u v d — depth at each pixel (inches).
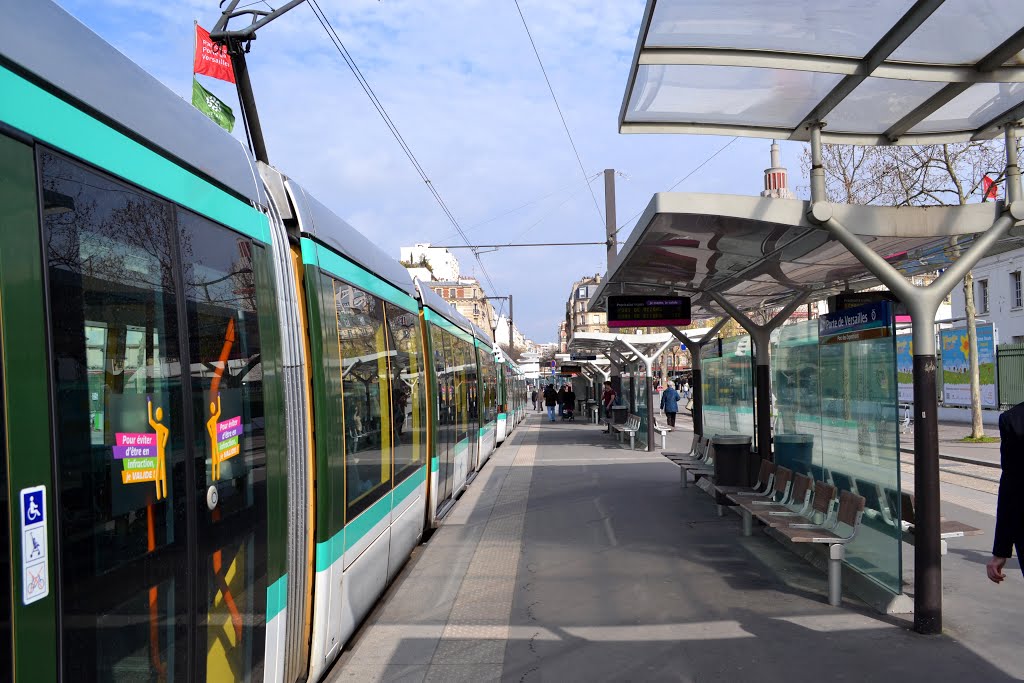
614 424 1081.4
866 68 237.1
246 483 148.8
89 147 109.1
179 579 121.4
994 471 614.9
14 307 89.8
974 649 223.1
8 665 83.2
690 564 332.8
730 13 211.6
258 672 150.3
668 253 370.6
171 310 126.5
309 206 219.5
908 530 259.3
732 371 581.3
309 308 201.3
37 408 91.7
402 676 216.8
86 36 117.8
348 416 227.1
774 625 249.4
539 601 285.7
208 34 305.6
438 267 4426.7
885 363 264.5
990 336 1162.0
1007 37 219.8
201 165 145.4
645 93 266.1
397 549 295.7
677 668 215.8
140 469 113.0
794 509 338.6
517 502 520.1
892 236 248.4
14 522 85.8
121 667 104.7
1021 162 723.4
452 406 511.5
